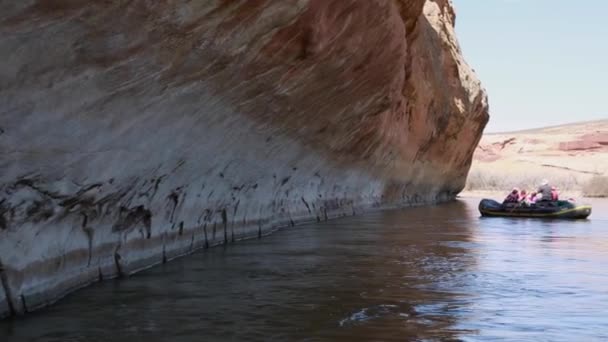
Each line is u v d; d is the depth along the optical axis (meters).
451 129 32.22
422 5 18.48
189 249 10.79
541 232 17.02
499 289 8.16
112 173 6.99
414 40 20.53
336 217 20.52
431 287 8.22
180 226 10.30
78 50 5.13
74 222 6.93
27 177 5.56
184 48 6.58
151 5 5.55
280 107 10.61
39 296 6.38
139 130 6.98
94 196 6.93
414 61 23.56
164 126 7.49
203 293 7.41
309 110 12.04
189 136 8.38
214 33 6.85
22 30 4.42
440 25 31.53
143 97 6.57
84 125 5.88
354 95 13.55
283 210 16.25
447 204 33.38
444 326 6.14
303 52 9.21
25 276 6.13
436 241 14.06
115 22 5.28
